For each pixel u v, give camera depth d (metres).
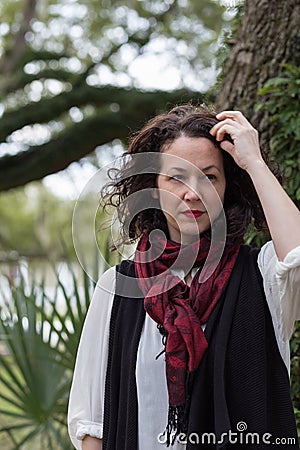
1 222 18.98
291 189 3.29
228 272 1.92
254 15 3.57
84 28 10.93
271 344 1.89
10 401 3.71
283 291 1.84
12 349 3.61
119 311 2.00
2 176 8.56
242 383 1.83
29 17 10.62
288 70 3.39
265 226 2.09
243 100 3.54
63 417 3.67
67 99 8.32
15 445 3.70
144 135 1.99
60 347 3.85
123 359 1.95
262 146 2.15
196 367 1.84
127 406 1.91
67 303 3.52
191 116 1.97
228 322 1.85
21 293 3.68
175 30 10.52
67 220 14.18
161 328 1.91
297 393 3.14
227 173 2.01
